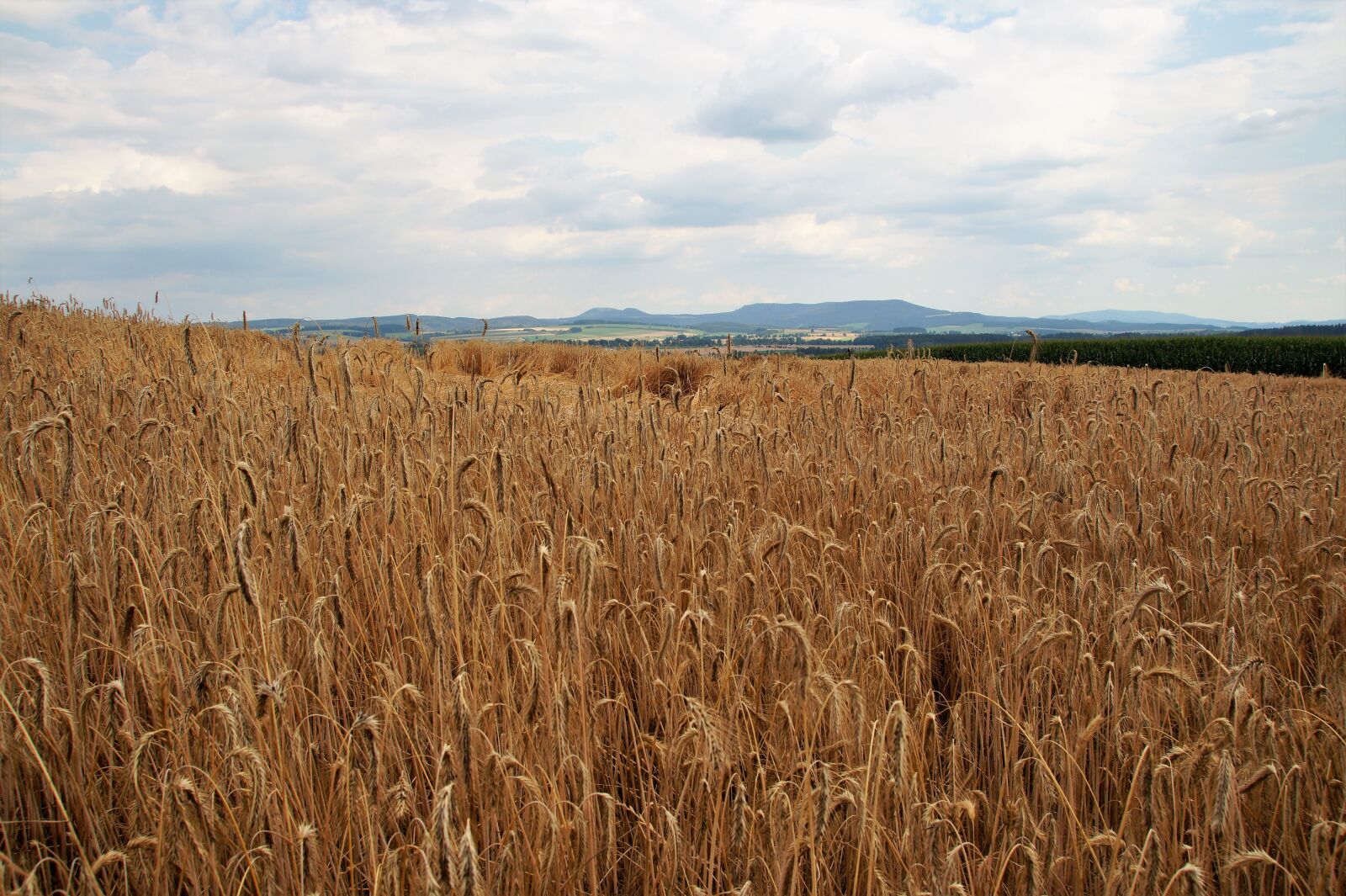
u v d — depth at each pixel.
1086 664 3.06
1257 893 2.49
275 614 3.22
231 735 2.16
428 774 2.68
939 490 5.08
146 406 5.18
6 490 3.74
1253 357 32.59
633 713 3.13
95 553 2.98
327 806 2.41
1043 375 11.95
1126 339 38.31
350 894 2.31
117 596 2.93
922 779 2.63
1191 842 2.56
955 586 3.99
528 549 3.91
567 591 3.38
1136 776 2.33
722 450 5.20
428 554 3.66
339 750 2.62
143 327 9.55
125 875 2.13
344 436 4.95
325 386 6.33
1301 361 31.62
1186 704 3.03
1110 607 3.75
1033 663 3.29
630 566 3.69
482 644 3.09
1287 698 3.23
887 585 4.09
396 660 3.08
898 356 15.73
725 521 4.29
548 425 6.20
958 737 2.83
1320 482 5.58
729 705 2.80
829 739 2.74
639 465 5.04
